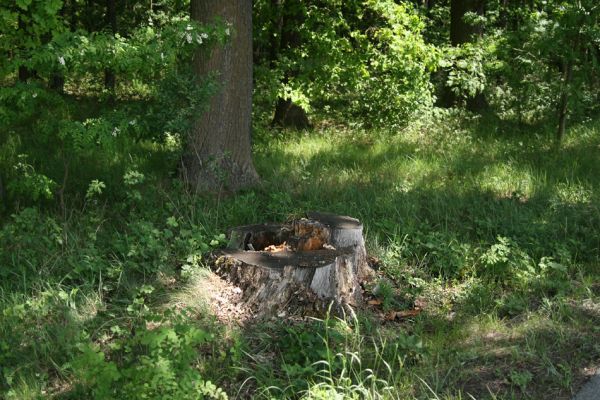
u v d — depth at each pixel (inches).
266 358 187.8
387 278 240.8
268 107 605.0
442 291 235.8
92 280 219.6
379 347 195.2
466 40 576.7
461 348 195.5
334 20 471.2
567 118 478.0
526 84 462.6
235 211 282.4
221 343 192.1
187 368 144.3
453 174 367.6
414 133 470.3
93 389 155.8
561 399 166.7
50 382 177.2
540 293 231.3
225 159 316.2
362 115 543.5
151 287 210.1
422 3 773.3
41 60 249.0
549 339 196.9
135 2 706.8
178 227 265.9
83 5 695.1
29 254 229.6
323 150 418.6
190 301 209.6
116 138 278.8
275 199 291.3
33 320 200.2
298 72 495.8
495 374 178.9
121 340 186.9
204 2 309.3
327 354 173.9
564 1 441.7
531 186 338.6
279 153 406.0
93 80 668.1
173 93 281.9
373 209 294.2
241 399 170.4
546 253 260.2
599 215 285.4
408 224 278.4
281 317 208.7
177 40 277.0
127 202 288.2
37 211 266.2
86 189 308.3
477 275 248.8
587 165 376.8
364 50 474.3
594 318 209.3
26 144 384.5
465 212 303.6
